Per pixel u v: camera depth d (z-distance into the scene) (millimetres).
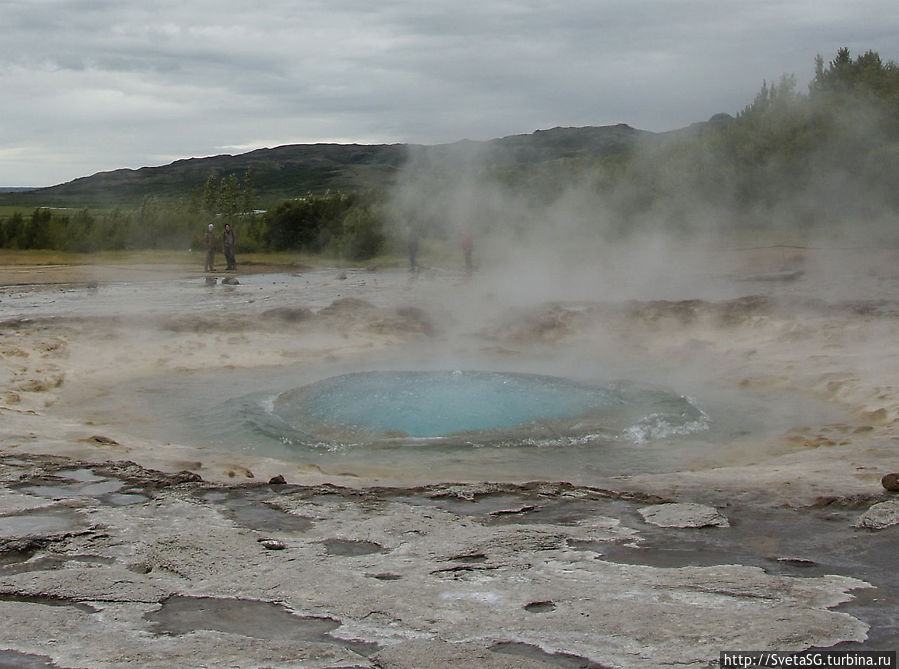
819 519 5164
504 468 7043
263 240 36219
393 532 4891
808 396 9555
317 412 8578
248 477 6371
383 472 6922
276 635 3553
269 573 4242
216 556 4480
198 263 31297
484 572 4266
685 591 3996
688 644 3432
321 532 4898
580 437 7852
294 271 27781
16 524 5027
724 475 6320
